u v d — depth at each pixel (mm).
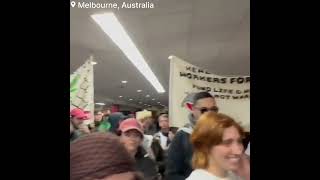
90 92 2371
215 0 2830
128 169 775
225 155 1535
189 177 1546
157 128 2348
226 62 4512
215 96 2025
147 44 3818
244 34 3541
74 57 3811
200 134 1557
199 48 4023
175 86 2068
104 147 770
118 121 2016
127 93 8445
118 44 3736
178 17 3041
